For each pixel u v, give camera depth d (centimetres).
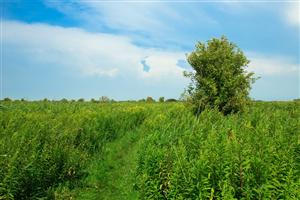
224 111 2373
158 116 2656
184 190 978
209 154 1049
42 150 1426
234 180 932
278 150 1100
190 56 2430
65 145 1652
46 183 1368
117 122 2666
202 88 2400
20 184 1179
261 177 925
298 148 1165
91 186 1524
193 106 2423
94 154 1934
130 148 2133
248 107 2480
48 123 2006
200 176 970
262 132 1441
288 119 1862
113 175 1670
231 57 2380
